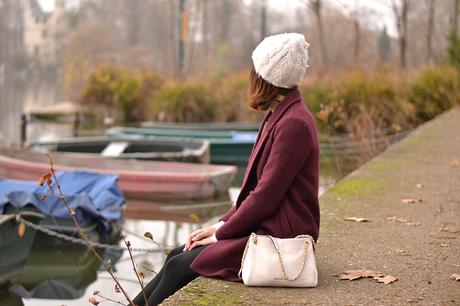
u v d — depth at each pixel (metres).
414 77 16.30
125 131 19.23
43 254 7.73
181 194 11.30
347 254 4.31
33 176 11.64
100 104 27.12
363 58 21.97
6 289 6.79
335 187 6.73
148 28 86.25
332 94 14.23
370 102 14.86
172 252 3.76
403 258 4.22
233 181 13.43
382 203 5.95
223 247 3.48
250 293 3.44
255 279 3.43
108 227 8.40
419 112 15.23
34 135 23.94
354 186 6.76
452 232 4.91
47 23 109.44
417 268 4.01
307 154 3.33
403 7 20.44
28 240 7.23
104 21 93.88
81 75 31.53
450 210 5.68
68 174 9.27
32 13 112.06
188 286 3.51
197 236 3.62
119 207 9.02
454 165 8.05
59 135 23.64
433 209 5.72
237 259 3.49
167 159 12.95
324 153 12.48
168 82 25.06
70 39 72.81
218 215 10.36
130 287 6.56
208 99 23.03
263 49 3.36
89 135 23.22
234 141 16.47
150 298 3.55
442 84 15.41
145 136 17.92
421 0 23.42
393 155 8.91
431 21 21.47
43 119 29.17
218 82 24.61
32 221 7.31
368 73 16.88
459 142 10.06
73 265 7.47
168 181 11.30
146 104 25.75
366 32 26.83
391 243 4.59
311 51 40.38
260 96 3.41
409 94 15.44
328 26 40.72
